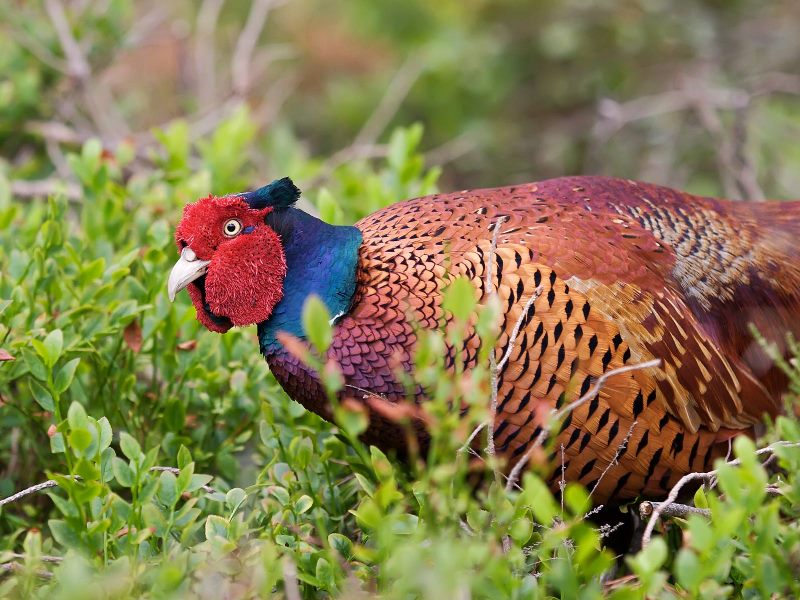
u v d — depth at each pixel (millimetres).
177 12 15320
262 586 5250
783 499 6023
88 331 7195
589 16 15117
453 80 15016
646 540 5355
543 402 6391
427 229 6715
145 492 5922
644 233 7055
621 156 14422
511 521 5328
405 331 6480
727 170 11984
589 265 6594
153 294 7543
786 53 14594
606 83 15094
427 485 5023
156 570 5336
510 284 6398
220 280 6688
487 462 5367
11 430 7684
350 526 6832
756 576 5148
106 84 12414
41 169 11352
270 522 6031
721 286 7383
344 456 7180
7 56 11305
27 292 7246
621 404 6492
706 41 14500
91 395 7582
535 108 15641
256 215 6695
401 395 6512
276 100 12773
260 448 7395
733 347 7367
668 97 13195
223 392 7574
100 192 8641
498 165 15000
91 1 11875
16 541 7094
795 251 7703
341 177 9781
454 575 4773
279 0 13969
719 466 4965
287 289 6703
